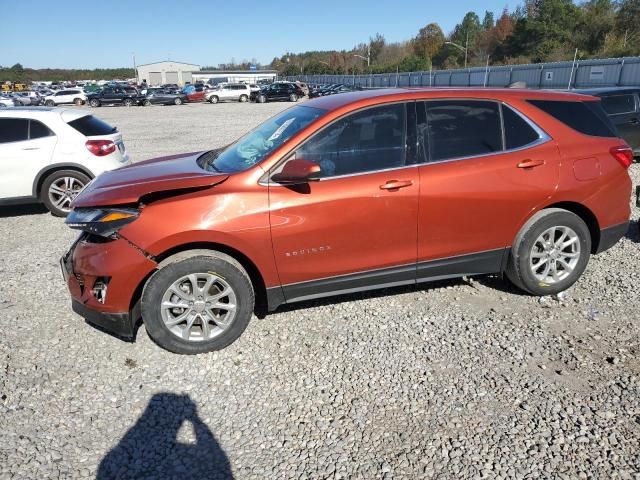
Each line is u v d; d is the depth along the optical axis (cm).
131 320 345
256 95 4497
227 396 312
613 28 6669
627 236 586
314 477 249
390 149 371
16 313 424
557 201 405
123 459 263
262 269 354
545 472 248
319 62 13050
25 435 279
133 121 2511
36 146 711
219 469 255
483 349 355
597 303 418
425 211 373
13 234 661
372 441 272
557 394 305
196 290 347
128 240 330
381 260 377
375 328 387
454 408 296
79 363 349
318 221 353
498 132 395
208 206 336
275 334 382
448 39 11431
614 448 262
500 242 403
